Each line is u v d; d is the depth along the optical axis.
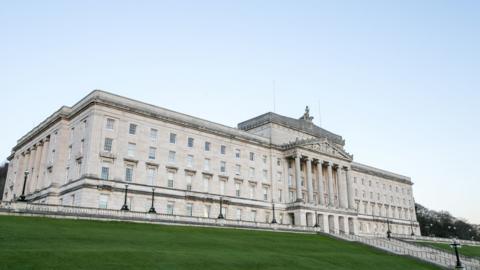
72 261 31.09
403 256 61.22
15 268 27.59
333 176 122.31
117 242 42.69
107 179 77.75
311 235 78.56
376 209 142.75
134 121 84.94
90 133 78.12
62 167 85.44
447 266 55.31
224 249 46.94
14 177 109.69
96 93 81.56
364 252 62.75
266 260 41.94
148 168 84.44
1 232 39.47
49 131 93.69
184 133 92.81
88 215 57.69
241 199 98.62
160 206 83.25
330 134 133.50
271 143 110.50
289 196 109.38
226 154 99.75
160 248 42.12
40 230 43.62
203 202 90.44
